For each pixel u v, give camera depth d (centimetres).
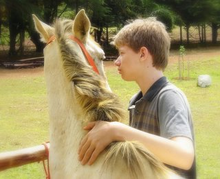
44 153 238
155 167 164
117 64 199
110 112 180
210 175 628
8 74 2053
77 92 182
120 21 3175
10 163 226
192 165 184
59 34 193
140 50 191
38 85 1688
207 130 926
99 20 3122
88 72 186
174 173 171
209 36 4466
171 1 3478
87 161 177
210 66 2191
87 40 204
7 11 2908
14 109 1185
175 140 170
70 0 2989
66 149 191
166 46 195
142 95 205
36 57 2847
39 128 959
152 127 189
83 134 184
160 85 191
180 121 174
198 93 1460
